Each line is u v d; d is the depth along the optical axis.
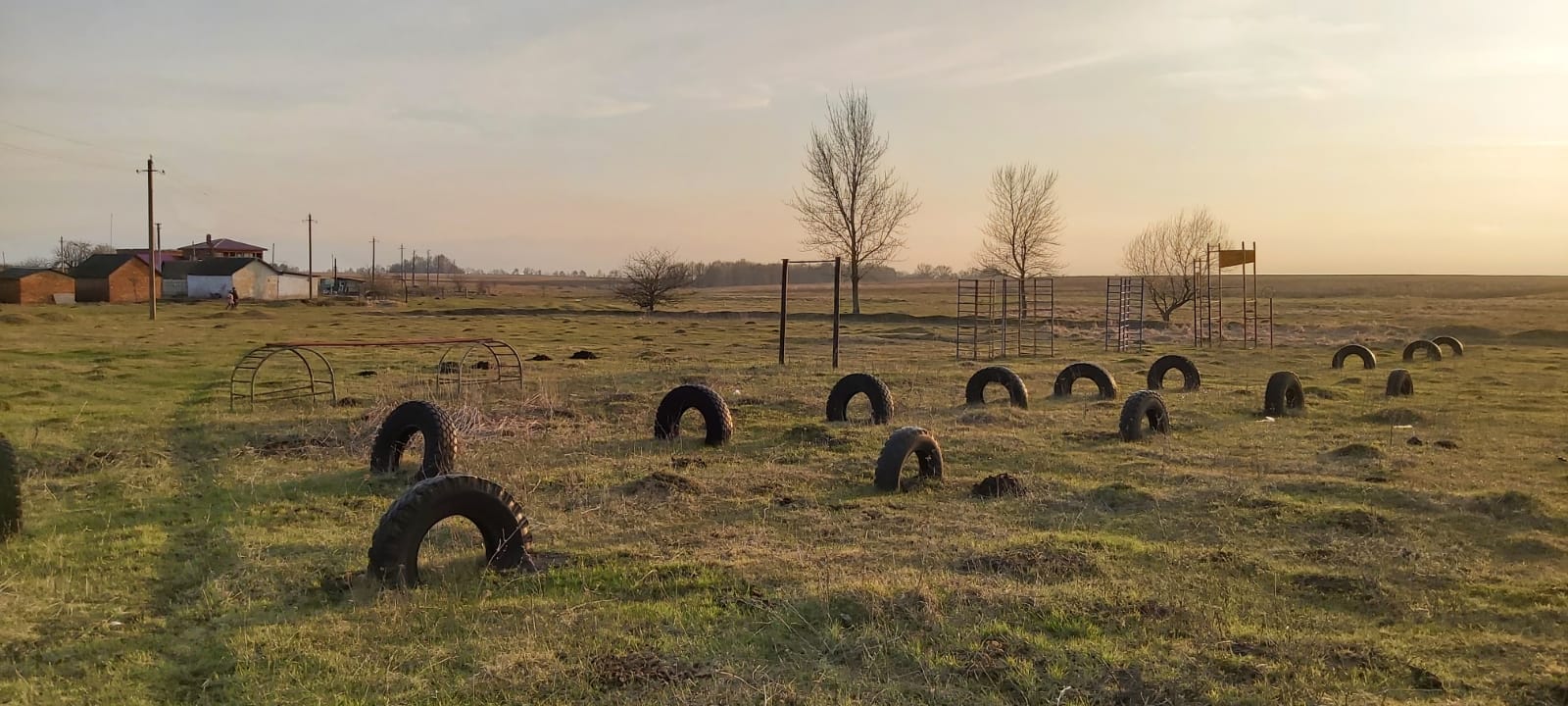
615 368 21.48
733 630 5.32
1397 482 9.48
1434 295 87.88
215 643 5.21
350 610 5.71
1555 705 4.35
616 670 4.74
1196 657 4.88
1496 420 14.02
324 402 15.47
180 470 10.20
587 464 10.45
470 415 12.66
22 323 35.22
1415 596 5.96
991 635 5.18
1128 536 7.50
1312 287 110.62
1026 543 7.09
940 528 7.79
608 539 7.40
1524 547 7.13
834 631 5.21
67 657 5.05
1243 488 9.12
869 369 21.23
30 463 10.26
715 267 168.62
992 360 24.95
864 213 49.00
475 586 6.10
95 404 15.11
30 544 7.27
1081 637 5.19
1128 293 39.38
